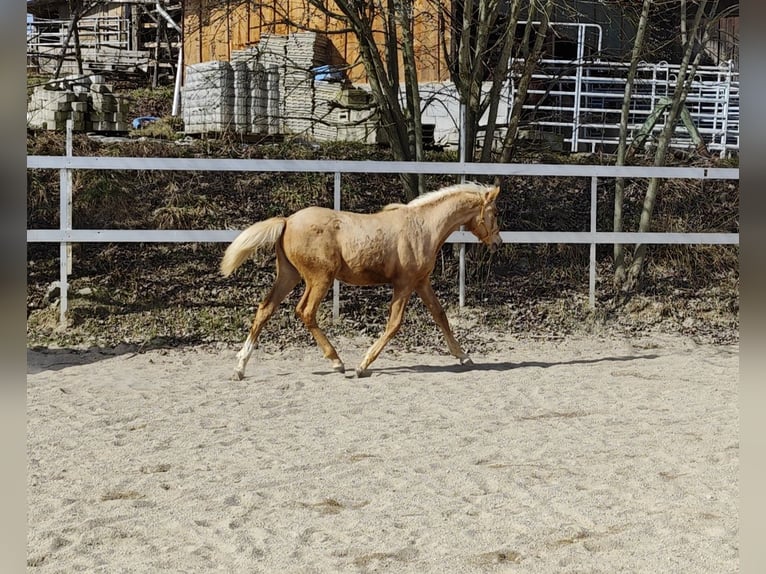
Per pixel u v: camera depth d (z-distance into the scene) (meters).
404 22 12.08
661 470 5.81
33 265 11.45
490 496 5.27
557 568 4.19
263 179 12.90
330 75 15.08
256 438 6.64
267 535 4.65
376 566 4.22
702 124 17.62
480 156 12.67
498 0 12.03
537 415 7.41
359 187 13.02
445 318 9.37
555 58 18.17
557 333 11.29
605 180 14.01
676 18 17.88
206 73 13.32
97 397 7.93
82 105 13.04
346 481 5.59
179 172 12.69
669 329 11.67
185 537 4.63
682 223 13.70
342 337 10.69
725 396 8.12
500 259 12.54
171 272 11.51
